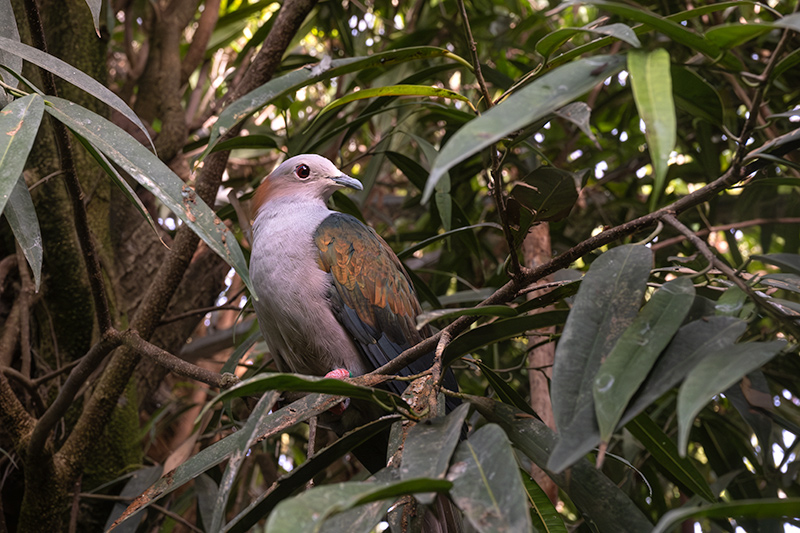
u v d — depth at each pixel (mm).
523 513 1140
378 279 2674
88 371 2266
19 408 2441
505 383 2129
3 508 3174
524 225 1993
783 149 1746
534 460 1723
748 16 3877
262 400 1519
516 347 4191
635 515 1690
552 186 1845
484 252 4355
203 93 5324
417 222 5352
